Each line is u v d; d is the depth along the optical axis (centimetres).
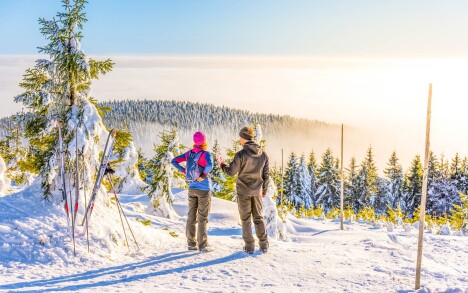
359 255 888
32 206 813
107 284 585
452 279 711
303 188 6469
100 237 768
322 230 1761
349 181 7062
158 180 2244
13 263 657
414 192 6200
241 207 762
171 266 685
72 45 848
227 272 659
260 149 753
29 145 866
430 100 641
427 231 1734
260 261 725
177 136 2297
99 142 870
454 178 6100
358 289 617
